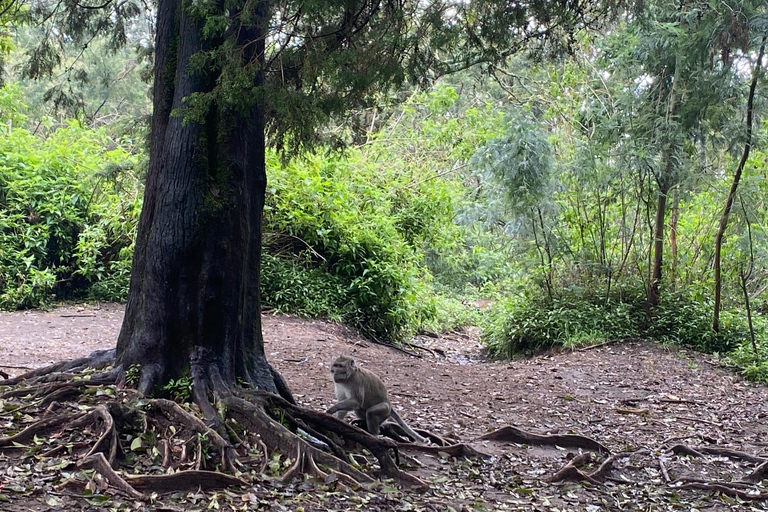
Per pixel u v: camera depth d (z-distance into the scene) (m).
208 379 6.45
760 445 8.77
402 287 17.14
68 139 17.84
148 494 5.08
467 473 6.88
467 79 24.98
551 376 12.38
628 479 7.17
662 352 13.97
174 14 6.97
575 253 16.20
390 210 18.98
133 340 6.62
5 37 12.88
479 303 25.27
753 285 17.03
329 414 6.54
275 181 16.58
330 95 7.26
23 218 15.71
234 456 5.71
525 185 15.12
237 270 6.75
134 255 6.89
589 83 17.02
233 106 6.62
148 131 10.20
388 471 6.30
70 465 5.28
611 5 8.05
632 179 15.09
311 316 15.99
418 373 12.05
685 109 13.59
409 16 7.55
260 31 6.95
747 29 11.73
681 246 16.14
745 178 13.85
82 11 9.70
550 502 6.27
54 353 10.77
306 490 5.57
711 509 6.49
